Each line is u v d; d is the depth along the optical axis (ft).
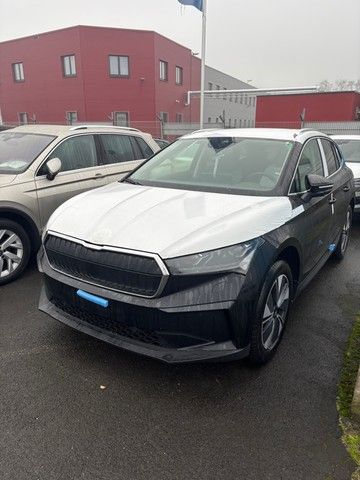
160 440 7.87
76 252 9.45
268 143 13.16
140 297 8.55
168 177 13.08
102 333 9.45
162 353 8.64
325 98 79.92
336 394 9.19
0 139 18.01
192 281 8.34
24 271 16.02
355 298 14.32
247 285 8.59
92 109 90.89
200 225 9.11
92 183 17.75
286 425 8.25
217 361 8.64
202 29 55.62
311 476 7.09
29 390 9.19
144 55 91.76
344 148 29.78
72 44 88.63
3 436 7.89
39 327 11.84
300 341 11.40
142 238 8.83
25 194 15.15
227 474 7.14
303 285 12.25
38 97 96.73
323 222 13.38
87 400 8.91
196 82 116.98
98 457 7.46
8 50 98.58
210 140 14.10
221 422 8.34
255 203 10.36
